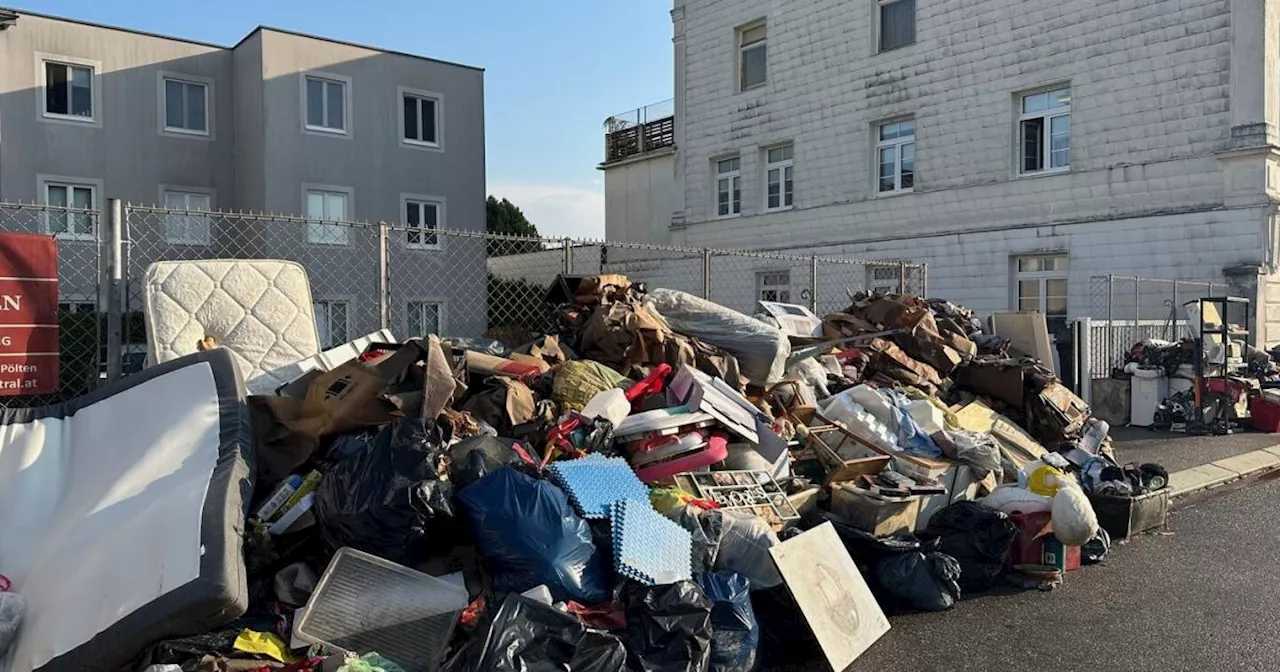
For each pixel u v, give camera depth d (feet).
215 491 11.05
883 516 16.92
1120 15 48.16
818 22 62.64
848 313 29.53
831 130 62.18
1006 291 53.52
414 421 12.44
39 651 9.72
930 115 56.70
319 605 11.04
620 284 22.66
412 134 72.23
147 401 13.21
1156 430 37.76
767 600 14.10
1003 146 53.36
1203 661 13.57
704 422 16.99
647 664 11.33
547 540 12.21
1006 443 23.85
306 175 66.33
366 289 51.60
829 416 20.77
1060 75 50.72
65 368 17.29
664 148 75.36
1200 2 45.16
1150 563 18.84
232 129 68.59
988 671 13.24
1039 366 27.22
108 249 15.90
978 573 16.88
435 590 11.82
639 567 12.36
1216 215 45.14
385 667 10.56
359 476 11.99
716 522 14.34
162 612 9.57
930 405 22.16
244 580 10.27
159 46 65.46
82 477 12.26
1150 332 42.65
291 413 14.16
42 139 60.80
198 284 16.57
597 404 16.44
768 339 21.45
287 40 65.62
